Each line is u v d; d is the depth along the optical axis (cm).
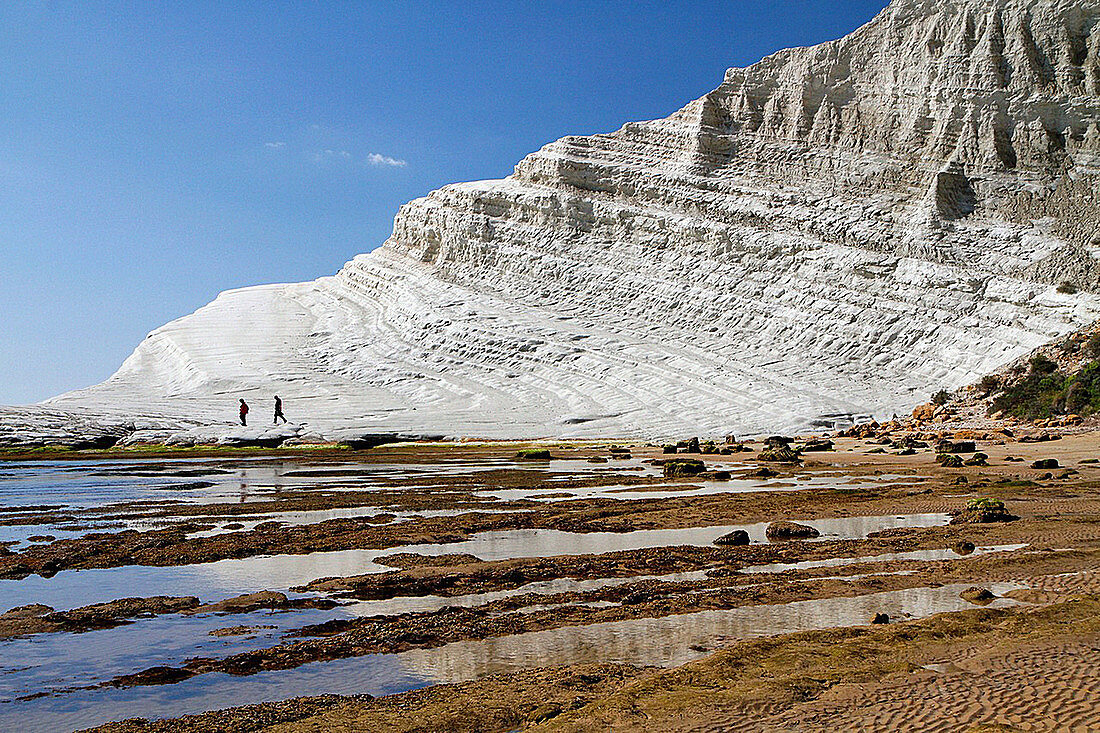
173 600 1000
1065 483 2189
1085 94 6900
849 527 1541
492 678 709
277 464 3594
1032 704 582
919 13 7681
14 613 948
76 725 617
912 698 606
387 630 862
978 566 1127
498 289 8056
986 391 4950
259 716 627
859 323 6231
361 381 7150
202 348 7912
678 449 4106
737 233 7269
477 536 1484
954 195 6888
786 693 623
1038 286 5716
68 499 2147
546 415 5828
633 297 7419
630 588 1046
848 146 7594
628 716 593
